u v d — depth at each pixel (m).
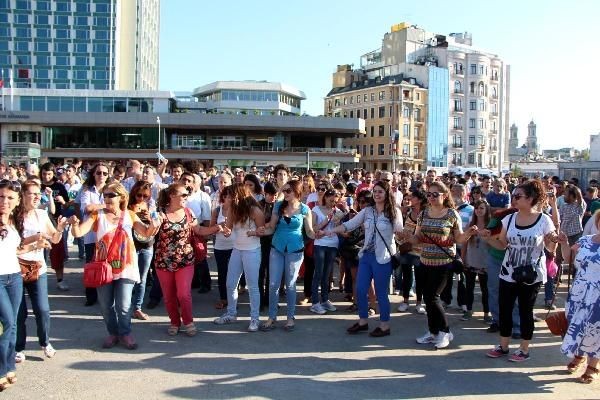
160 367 5.74
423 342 6.73
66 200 10.10
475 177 17.17
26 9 81.06
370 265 7.12
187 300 6.78
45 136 67.38
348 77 91.38
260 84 74.50
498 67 91.81
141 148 67.75
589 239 5.59
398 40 90.12
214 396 5.02
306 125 69.12
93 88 82.31
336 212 8.37
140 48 91.12
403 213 9.52
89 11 82.31
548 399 5.07
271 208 8.40
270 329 7.24
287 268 7.25
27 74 81.38
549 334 7.27
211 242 15.55
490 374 5.71
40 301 5.75
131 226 6.42
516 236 6.02
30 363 5.76
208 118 67.25
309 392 5.16
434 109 84.19
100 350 6.24
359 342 6.77
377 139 83.25
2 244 5.08
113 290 6.30
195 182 9.15
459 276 8.23
